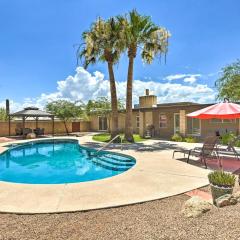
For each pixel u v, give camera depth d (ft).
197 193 21.13
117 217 16.01
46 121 103.86
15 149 59.36
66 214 16.74
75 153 56.95
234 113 30.04
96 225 14.80
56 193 20.97
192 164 34.12
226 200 16.56
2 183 24.34
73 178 33.91
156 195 20.24
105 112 100.12
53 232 13.98
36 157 52.19
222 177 18.02
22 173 37.35
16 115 82.64
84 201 18.92
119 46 60.13
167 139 72.43
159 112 79.77
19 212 16.85
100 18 63.67
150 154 42.91
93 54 65.82
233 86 65.31
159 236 12.91
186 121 71.92
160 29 62.80
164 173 28.02
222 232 12.62
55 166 42.55
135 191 21.38
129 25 61.36
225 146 52.60
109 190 21.74
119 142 63.41
